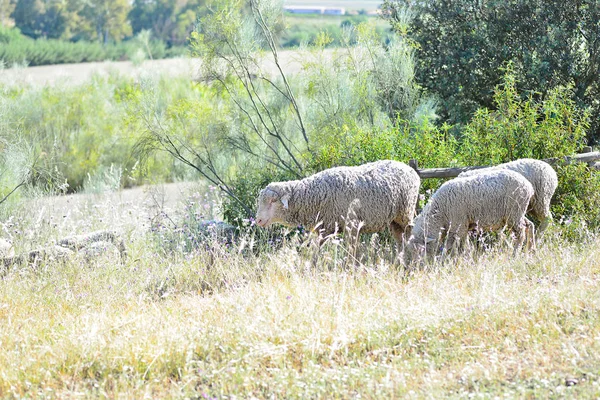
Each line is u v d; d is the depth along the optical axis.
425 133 18.80
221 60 21.44
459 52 25.25
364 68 22.64
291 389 9.48
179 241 18.34
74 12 105.31
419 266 14.52
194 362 10.25
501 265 13.81
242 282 14.21
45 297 14.49
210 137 21.58
